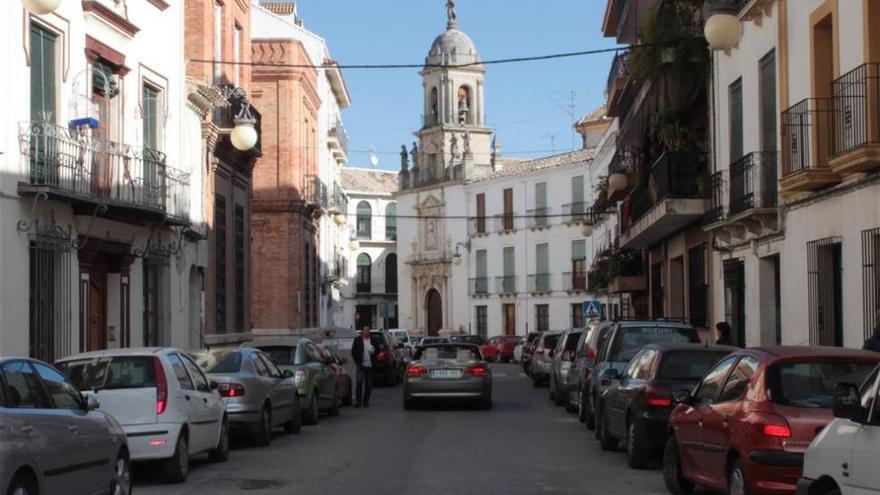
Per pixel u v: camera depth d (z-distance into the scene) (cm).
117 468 1114
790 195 1830
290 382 1922
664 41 2447
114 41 2162
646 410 1364
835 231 1655
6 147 1708
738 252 2241
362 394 2695
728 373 1080
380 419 2255
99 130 2127
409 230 8406
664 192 2603
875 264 1484
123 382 1307
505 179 7419
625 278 3738
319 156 5041
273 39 4219
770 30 1964
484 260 7650
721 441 1018
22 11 1753
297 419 1952
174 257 2533
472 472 1383
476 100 8106
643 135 3256
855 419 716
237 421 1656
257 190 4241
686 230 2831
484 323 7650
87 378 1309
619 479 1320
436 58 8112
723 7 1803
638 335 1794
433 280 8156
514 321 7406
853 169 1484
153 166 2275
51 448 923
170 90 2505
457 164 7944
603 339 1998
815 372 977
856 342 1555
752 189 2038
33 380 962
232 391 1658
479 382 2456
